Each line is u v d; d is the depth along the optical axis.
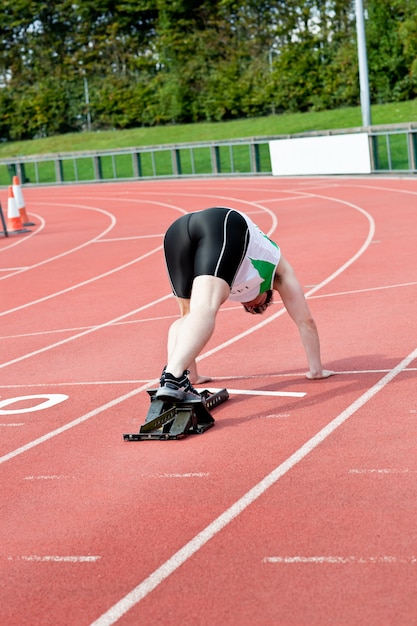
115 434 7.75
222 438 7.25
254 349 10.58
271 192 34.06
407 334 10.38
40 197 45.88
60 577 4.96
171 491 6.15
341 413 7.59
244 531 5.32
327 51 61.84
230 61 69.31
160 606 4.50
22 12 80.31
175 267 7.97
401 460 6.26
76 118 74.62
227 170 45.84
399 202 25.80
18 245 25.55
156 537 5.38
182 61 70.31
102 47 77.25
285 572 4.71
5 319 14.99
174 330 8.25
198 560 4.99
